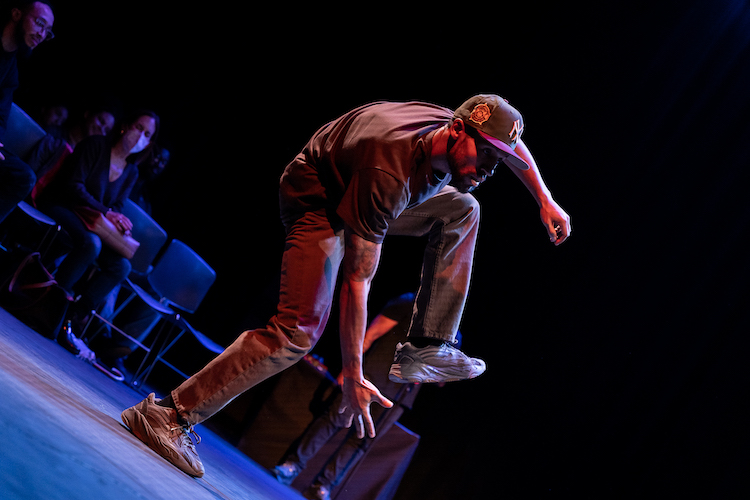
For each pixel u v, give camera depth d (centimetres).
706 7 600
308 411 382
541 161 647
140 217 423
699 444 610
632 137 626
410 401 379
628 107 626
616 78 627
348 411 177
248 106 693
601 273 637
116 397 246
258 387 398
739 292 610
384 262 666
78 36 646
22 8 313
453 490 540
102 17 649
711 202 612
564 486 628
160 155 434
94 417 141
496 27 651
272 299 671
